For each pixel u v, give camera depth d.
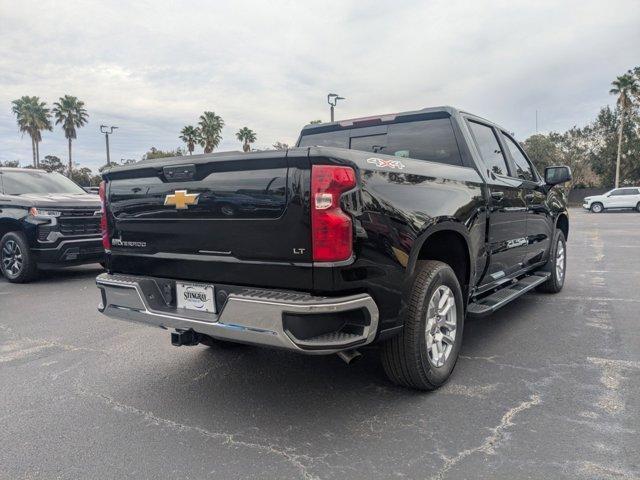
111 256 3.71
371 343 2.96
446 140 4.32
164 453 2.75
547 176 5.56
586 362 3.95
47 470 2.61
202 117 53.81
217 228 2.99
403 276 3.00
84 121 56.38
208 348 4.59
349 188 2.68
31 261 7.97
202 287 3.09
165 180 3.25
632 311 5.53
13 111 54.94
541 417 3.03
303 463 2.61
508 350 4.29
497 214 4.38
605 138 52.41
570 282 7.41
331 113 19.30
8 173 8.93
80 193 9.50
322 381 3.72
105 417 3.21
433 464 2.56
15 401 3.48
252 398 3.45
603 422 2.94
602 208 32.56
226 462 2.64
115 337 5.01
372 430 2.94
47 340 4.95
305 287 2.71
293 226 2.69
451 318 3.57
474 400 3.30
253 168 2.82
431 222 3.22
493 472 2.46
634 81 46.50
